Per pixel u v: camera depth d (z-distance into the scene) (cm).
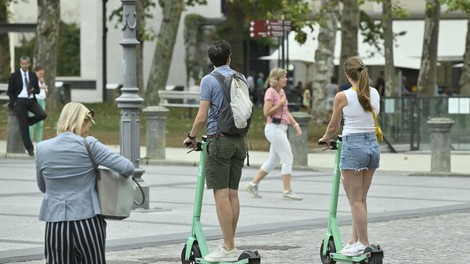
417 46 11994
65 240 1970
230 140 2562
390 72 9238
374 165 2603
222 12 13138
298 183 4778
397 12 9044
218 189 2561
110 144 6819
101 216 1995
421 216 3672
